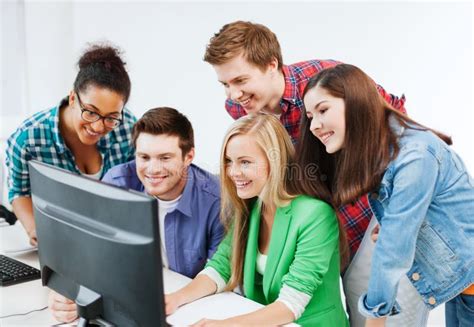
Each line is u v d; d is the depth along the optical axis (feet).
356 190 4.32
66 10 10.98
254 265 5.03
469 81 9.48
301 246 4.70
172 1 10.71
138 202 2.99
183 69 10.93
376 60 9.86
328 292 4.87
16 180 6.25
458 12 9.37
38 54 10.98
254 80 5.33
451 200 4.37
